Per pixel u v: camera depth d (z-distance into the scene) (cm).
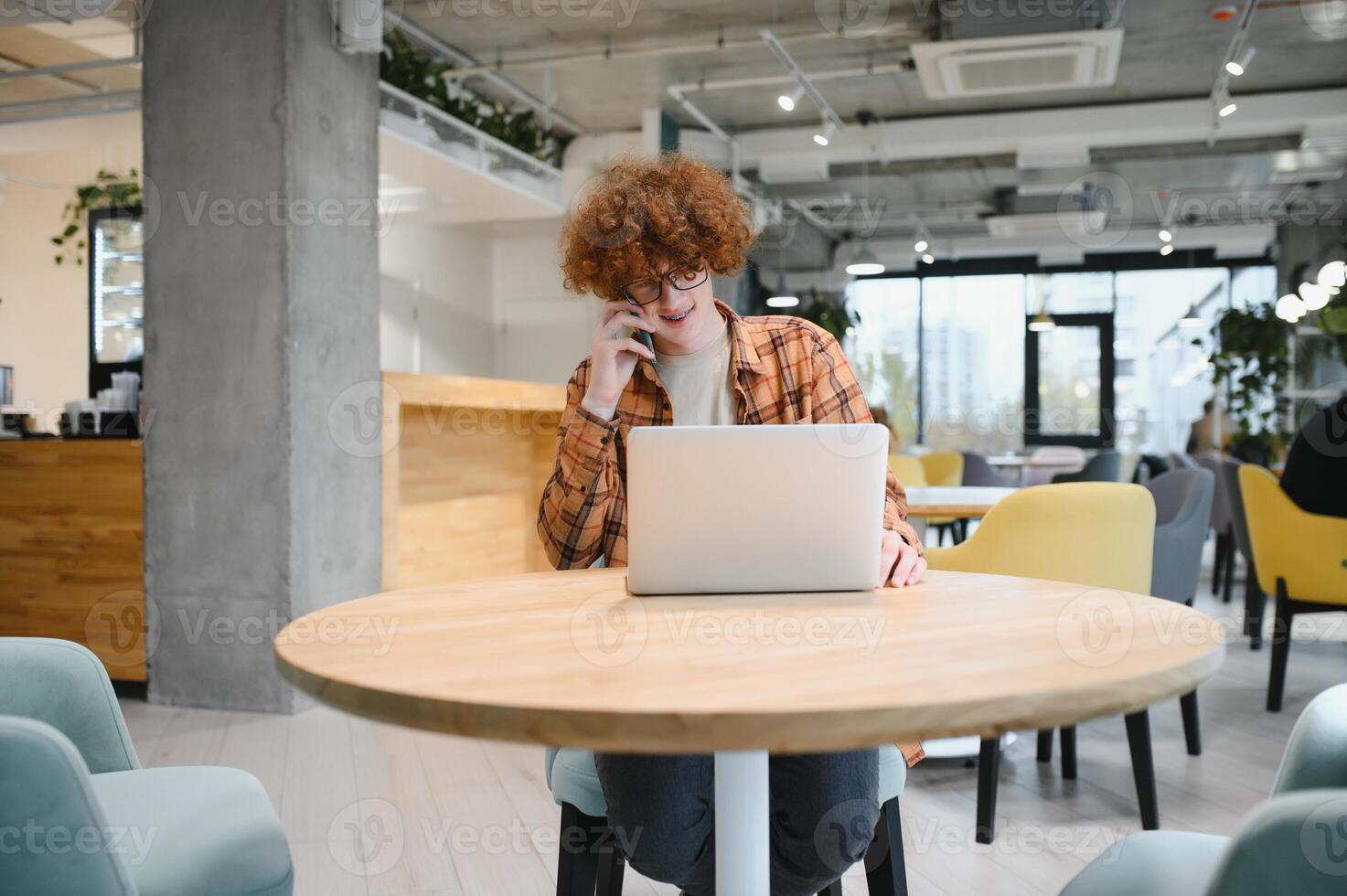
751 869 109
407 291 880
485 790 279
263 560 366
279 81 364
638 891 213
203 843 117
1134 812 258
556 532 168
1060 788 278
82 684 140
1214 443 1090
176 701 378
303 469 370
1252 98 832
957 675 89
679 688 86
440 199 719
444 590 145
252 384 368
